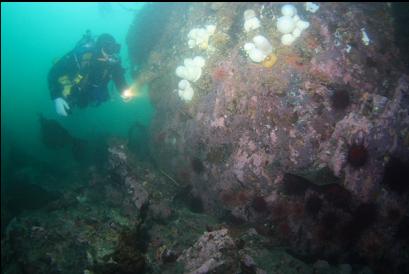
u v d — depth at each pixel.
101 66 3.32
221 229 2.12
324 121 2.31
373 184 2.20
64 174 4.18
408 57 2.54
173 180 2.92
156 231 2.37
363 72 2.43
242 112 2.53
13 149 4.78
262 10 3.13
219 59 2.77
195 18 3.63
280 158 2.36
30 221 2.51
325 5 2.89
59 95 3.34
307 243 2.30
